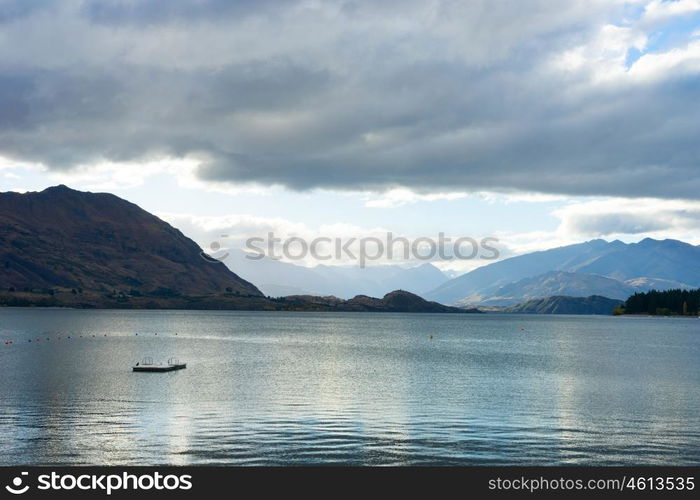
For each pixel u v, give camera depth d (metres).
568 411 62.69
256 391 74.31
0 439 48.81
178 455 45.31
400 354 136.88
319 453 46.09
